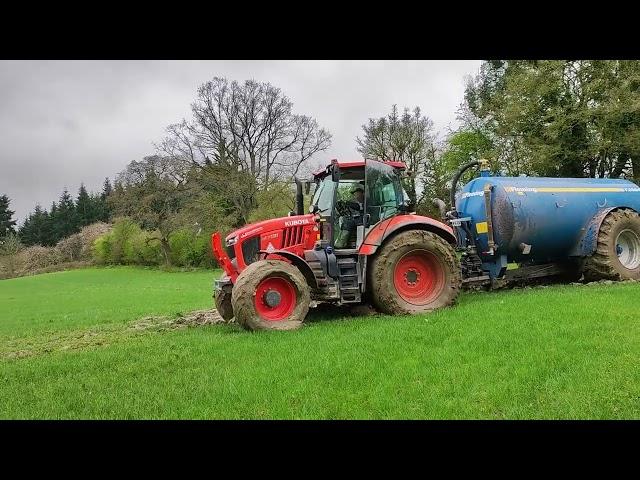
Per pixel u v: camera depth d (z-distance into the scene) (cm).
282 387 473
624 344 542
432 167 3697
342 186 910
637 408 398
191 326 921
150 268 4978
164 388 492
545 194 1032
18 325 1311
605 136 2275
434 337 621
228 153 4616
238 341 673
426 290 879
